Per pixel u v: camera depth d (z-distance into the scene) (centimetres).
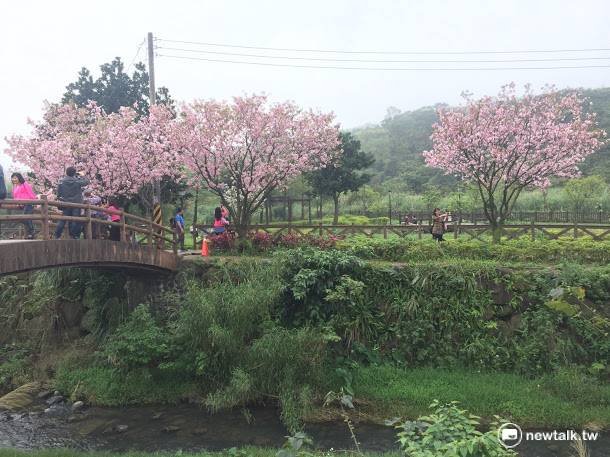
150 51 1795
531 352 1110
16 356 1351
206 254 1503
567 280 1150
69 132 1873
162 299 1352
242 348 1083
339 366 1129
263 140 1633
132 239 1318
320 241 1562
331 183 3166
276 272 1183
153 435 961
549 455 843
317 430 962
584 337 1110
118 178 1816
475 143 1622
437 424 407
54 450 808
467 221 2986
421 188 5328
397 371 1125
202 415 1052
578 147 1609
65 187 1056
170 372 1176
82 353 1310
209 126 1570
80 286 1434
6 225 1470
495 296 1202
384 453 838
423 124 8850
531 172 1641
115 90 2469
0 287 1511
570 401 1008
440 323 1186
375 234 2061
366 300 1227
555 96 1689
